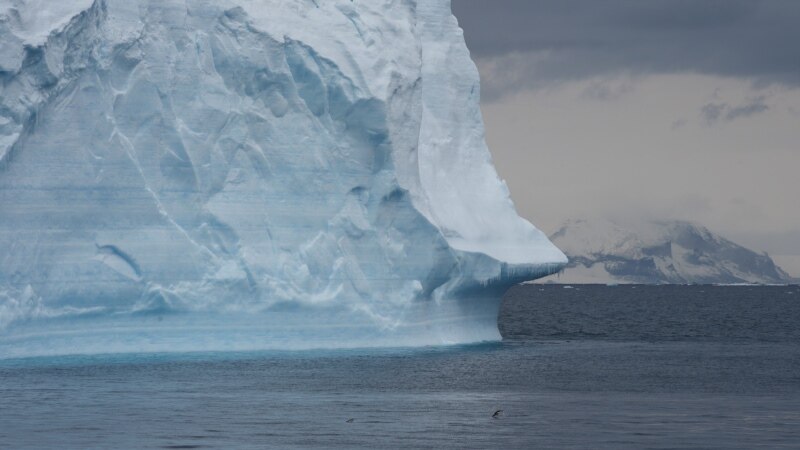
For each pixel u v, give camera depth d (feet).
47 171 341.62
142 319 364.38
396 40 412.98
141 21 364.58
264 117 387.75
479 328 459.32
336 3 410.72
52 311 344.69
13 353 336.90
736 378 374.63
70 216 346.13
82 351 354.13
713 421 281.54
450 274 412.98
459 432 262.88
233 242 377.91
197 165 372.99
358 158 395.75
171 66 369.91
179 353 369.71
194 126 373.81
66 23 337.72
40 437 247.91
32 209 337.11
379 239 398.01
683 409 300.61
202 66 377.09
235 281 374.84
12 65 325.83
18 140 330.75
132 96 361.92
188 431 256.93
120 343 361.92
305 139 392.06
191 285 368.68
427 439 254.27
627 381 361.71
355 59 397.39
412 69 411.13
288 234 386.73
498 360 410.31
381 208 397.80
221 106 378.32
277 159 387.96
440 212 419.74
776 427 273.54
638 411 296.30
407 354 400.47
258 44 385.70
